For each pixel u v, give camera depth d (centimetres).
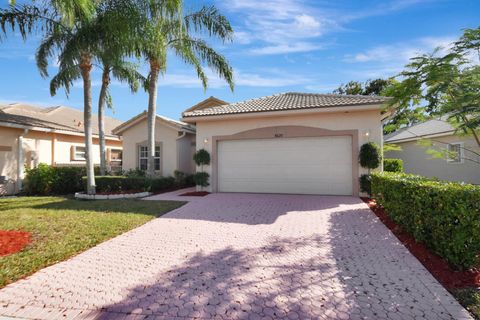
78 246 556
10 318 324
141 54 1224
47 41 1214
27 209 932
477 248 406
